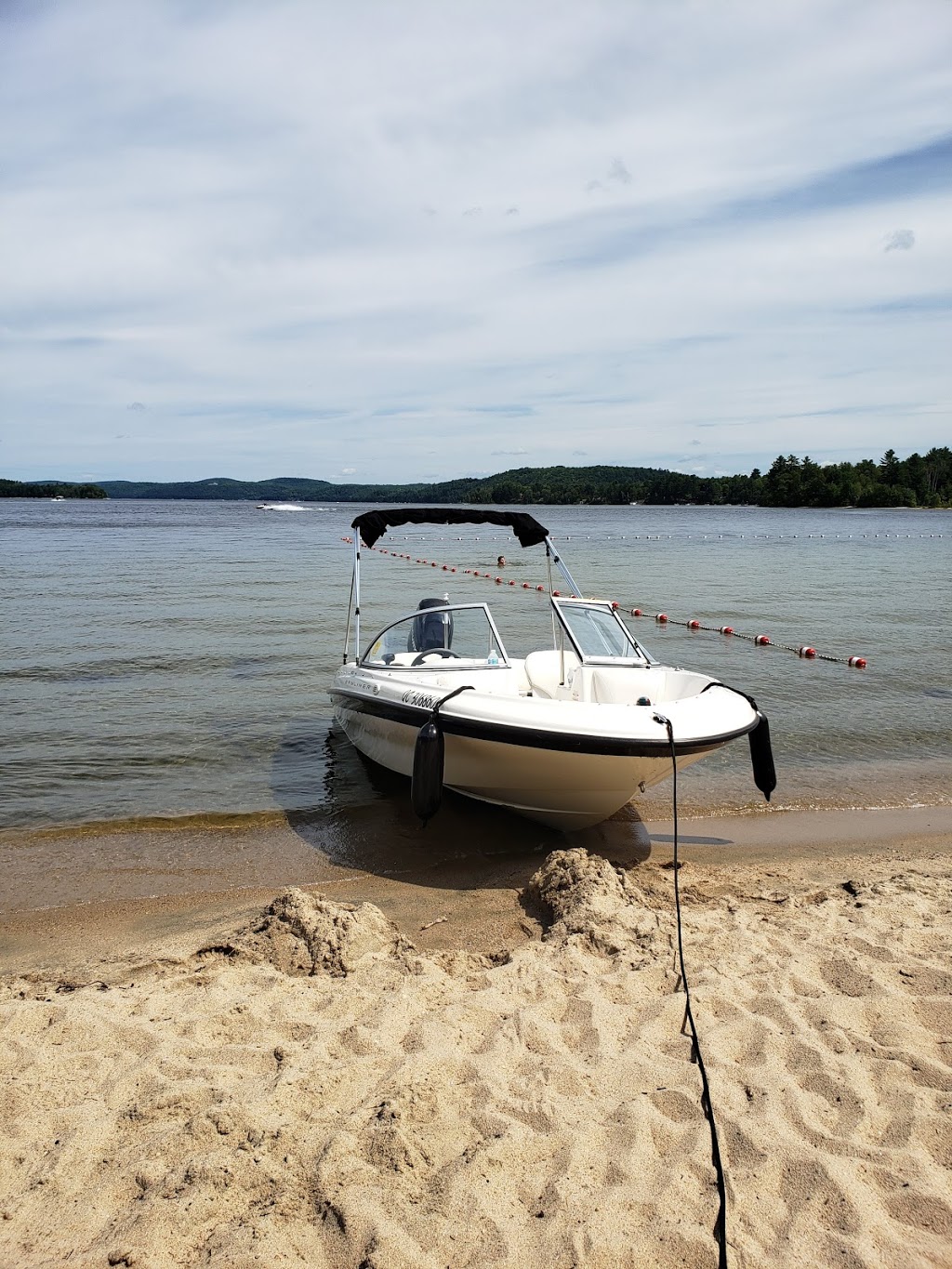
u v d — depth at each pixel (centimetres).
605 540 4922
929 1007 369
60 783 771
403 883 567
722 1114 300
